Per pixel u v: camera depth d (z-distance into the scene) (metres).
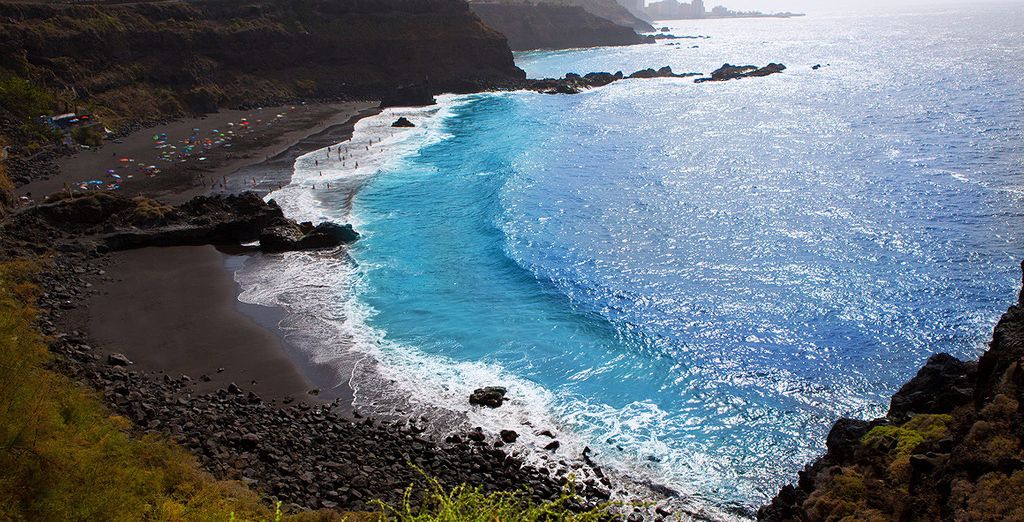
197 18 149.75
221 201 70.75
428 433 38.03
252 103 141.00
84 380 40.84
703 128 121.56
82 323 49.97
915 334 47.00
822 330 48.19
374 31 170.62
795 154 98.12
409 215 76.38
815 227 67.75
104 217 68.62
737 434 38.09
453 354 46.84
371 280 59.03
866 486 23.95
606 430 38.56
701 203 77.25
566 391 42.38
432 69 175.38
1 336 29.02
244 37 149.50
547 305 53.88
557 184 87.88
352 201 81.44
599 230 70.19
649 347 47.03
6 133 92.81
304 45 160.25
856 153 96.75
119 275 59.06
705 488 33.97
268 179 89.31
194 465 31.42
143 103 125.44
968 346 45.12
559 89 170.62
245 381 43.06
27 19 120.62
